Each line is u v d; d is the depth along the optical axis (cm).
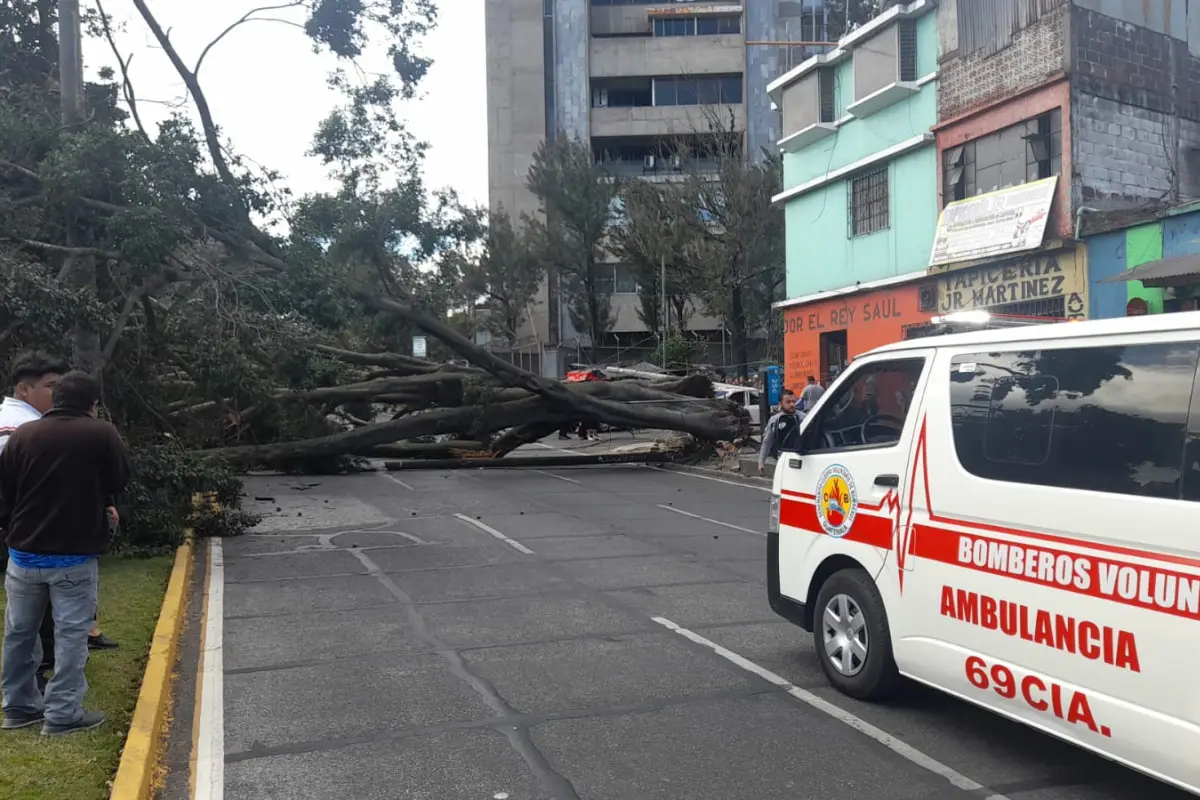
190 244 1158
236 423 1639
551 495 1572
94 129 1045
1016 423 436
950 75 1855
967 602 447
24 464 469
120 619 715
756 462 1844
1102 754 380
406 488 1667
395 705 545
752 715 525
